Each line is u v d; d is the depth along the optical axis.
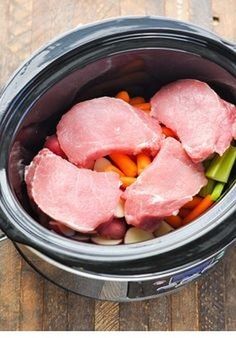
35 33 0.97
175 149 0.81
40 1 0.98
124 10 0.98
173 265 0.73
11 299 0.89
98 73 0.83
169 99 0.84
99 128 0.82
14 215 0.73
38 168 0.81
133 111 0.83
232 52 0.79
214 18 0.98
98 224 0.79
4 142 0.77
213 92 0.83
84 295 0.86
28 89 0.79
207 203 0.82
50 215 0.79
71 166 0.81
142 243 0.74
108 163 0.83
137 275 0.73
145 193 0.79
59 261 0.72
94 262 0.72
